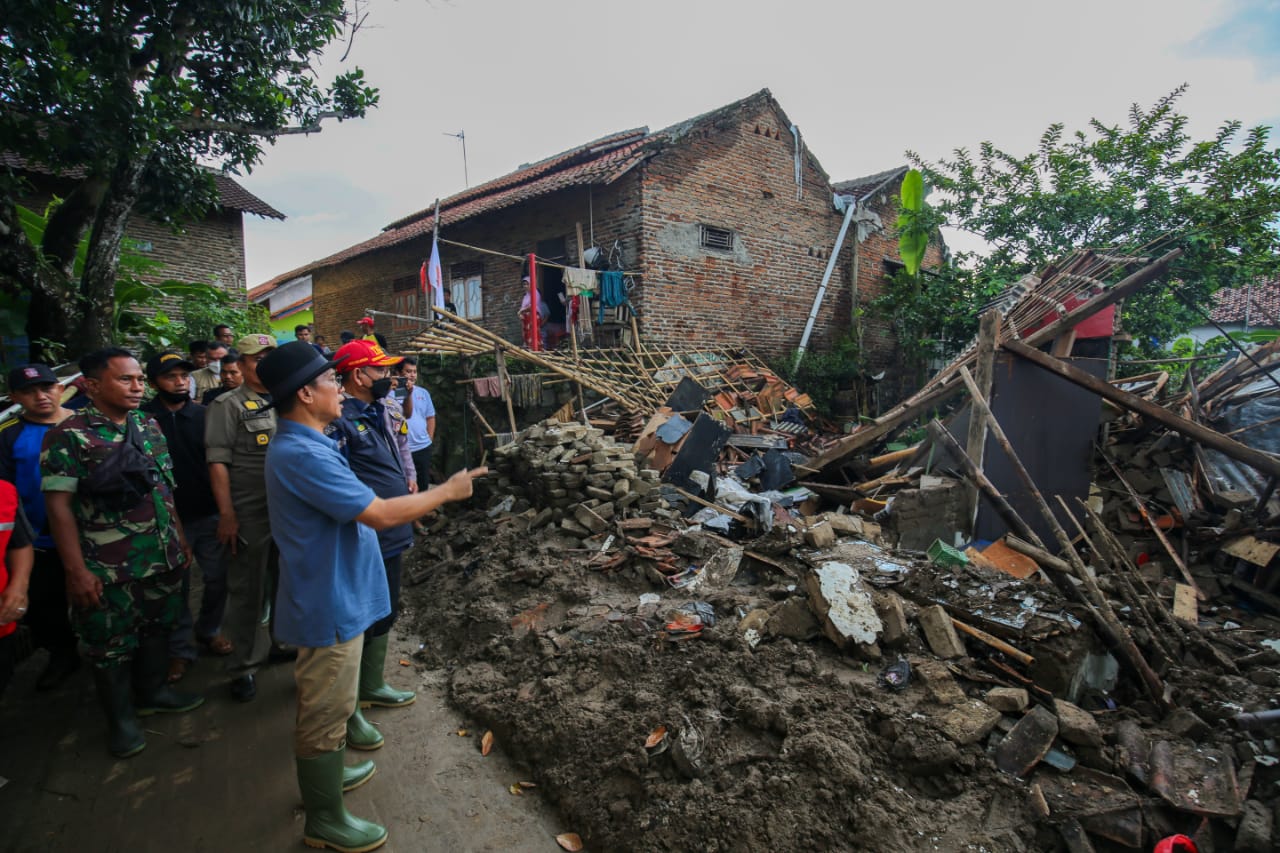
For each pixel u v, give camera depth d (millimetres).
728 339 11984
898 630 3234
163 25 6559
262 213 14117
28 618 3488
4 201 6305
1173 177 10258
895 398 14695
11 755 3031
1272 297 19578
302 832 2580
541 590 4258
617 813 2549
